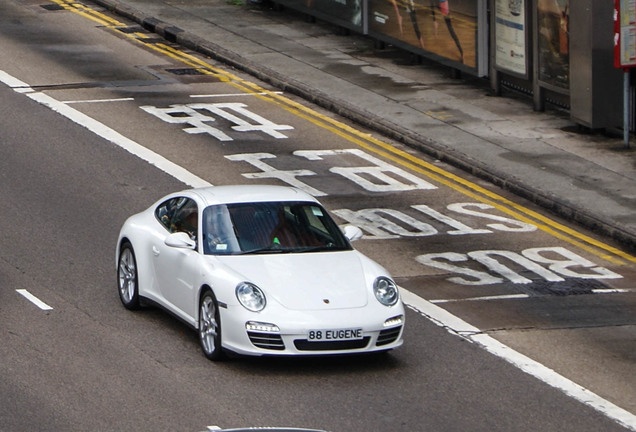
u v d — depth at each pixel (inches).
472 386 1241.4
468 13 2578.7
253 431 779.4
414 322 1446.9
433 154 2214.6
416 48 2760.8
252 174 2073.1
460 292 1571.1
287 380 1235.9
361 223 1852.9
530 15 2440.9
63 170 2050.9
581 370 1304.1
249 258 1296.8
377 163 2172.7
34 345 1312.7
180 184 2004.2
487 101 2534.5
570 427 1138.0
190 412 1137.4
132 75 2696.9
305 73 2711.6
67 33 3046.3
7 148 2160.4
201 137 2279.8
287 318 1215.6
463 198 1999.3
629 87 2272.4
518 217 1916.8
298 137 2313.0
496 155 2177.7
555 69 2379.4
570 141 2265.0
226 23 3157.0
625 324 1466.5
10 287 1517.0
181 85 2640.3
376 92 2581.2
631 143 2253.9
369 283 1275.8
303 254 1314.0
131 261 1446.9
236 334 1229.1
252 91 2623.0
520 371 1293.1
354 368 1282.0
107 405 1147.9
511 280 1630.2
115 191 1951.3
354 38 3058.6
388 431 1111.6
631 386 1258.6
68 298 1485.0
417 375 1268.5
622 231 1818.4
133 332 1369.3
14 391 1176.8
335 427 1116.5
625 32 2132.1
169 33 3024.1
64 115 2375.7
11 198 1897.1
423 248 1752.0
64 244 1701.5
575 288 1606.8
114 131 2289.6
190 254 1323.8
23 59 2778.1
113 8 3282.5
